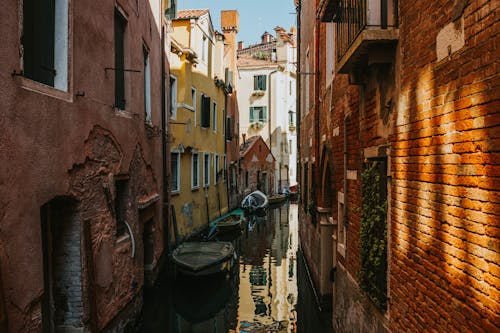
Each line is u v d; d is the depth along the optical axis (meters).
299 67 17.30
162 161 12.52
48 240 5.70
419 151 3.70
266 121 37.78
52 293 5.75
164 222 12.73
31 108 4.45
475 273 2.80
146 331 9.84
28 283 4.36
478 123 2.75
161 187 12.10
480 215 2.74
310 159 12.30
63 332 5.75
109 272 6.81
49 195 4.85
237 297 11.80
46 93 4.79
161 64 12.52
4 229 3.96
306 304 11.20
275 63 37.66
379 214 4.79
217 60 22.28
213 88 21.19
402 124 4.10
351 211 6.35
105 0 6.66
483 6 2.67
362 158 5.59
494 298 2.59
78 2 5.66
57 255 5.76
